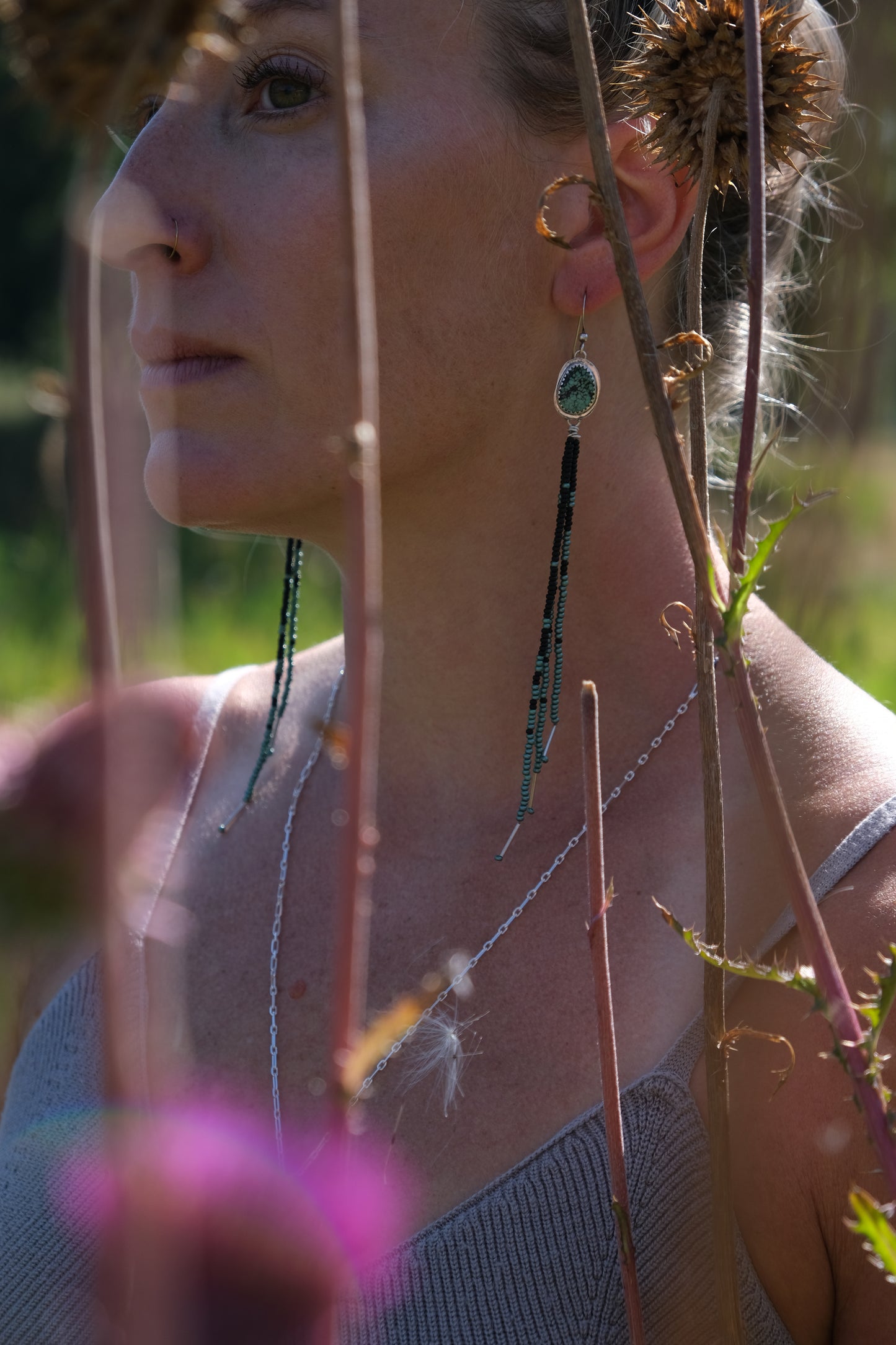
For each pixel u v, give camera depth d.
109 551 0.34
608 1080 0.76
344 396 1.14
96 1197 1.30
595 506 1.25
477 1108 1.17
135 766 0.33
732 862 1.15
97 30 0.33
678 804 1.22
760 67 0.57
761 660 1.22
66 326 0.33
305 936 1.36
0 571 5.67
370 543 0.40
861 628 3.29
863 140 1.67
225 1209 0.88
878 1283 1.03
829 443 2.14
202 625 5.98
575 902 1.24
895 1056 0.97
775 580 2.14
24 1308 1.27
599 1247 1.10
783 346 1.60
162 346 1.15
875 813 1.10
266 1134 1.24
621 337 1.24
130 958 1.02
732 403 1.42
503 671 1.29
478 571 1.27
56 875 0.32
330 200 1.11
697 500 0.69
